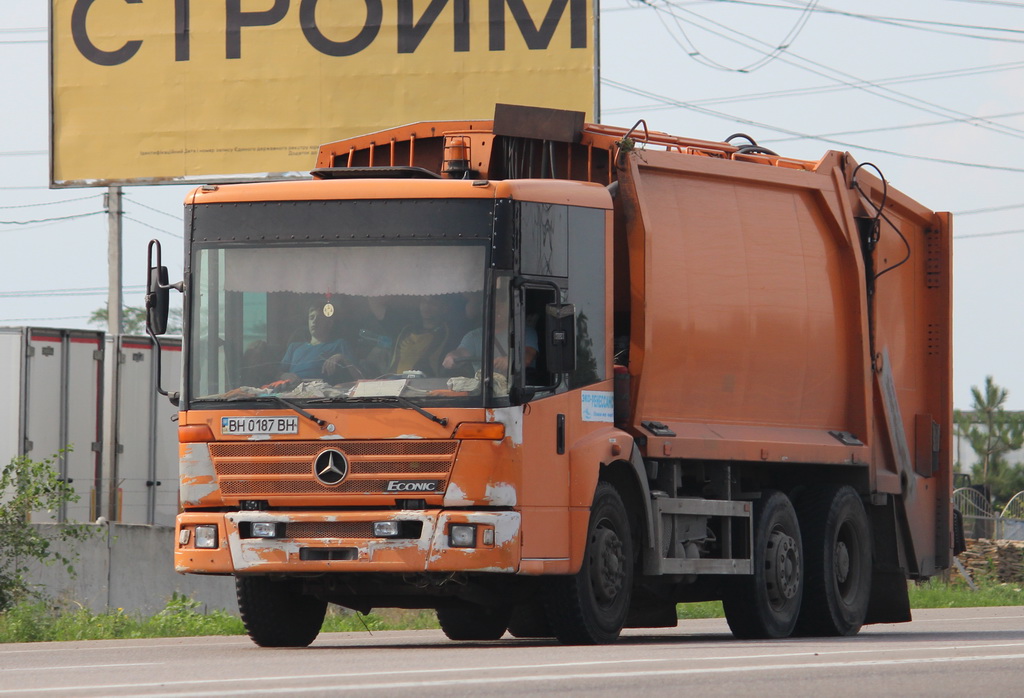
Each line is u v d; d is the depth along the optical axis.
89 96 83.62
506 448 38.06
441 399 38.16
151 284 40.41
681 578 45.88
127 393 84.31
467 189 39.06
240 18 82.50
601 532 41.34
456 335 38.47
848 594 52.09
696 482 47.31
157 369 40.22
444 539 37.75
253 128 82.31
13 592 60.50
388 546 37.88
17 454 78.81
